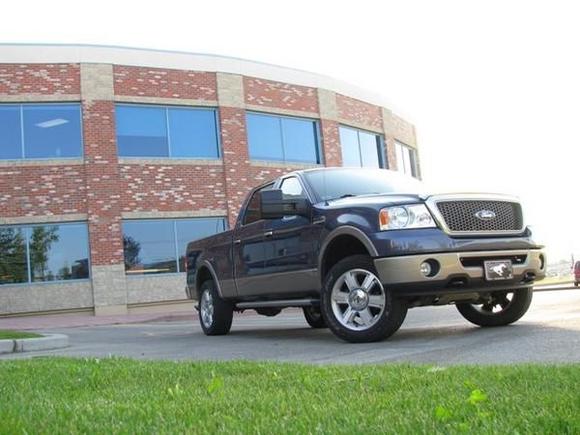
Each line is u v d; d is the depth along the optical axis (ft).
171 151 71.31
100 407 11.86
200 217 71.20
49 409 11.83
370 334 22.09
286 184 27.22
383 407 10.42
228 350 24.34
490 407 9.72
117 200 67.72
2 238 64.85
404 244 21.03
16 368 19.44
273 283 26.58
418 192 22.45
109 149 68.08
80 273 66.44
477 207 22.17
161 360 20.22
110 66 69.36
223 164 72.74
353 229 22.33
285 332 31.55
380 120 89.40
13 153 66.08
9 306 64.03
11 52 66.85
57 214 66.13
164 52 71.97
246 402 11.62
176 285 69.31
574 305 34.73
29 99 66.64
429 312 38.96
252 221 28.81
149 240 69.00
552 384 11.20
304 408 10.71
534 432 8.25
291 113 78.59
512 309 24.45
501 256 21.97
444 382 12.30
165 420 10.41
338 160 81.51
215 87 73.72
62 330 47.85
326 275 23.52
